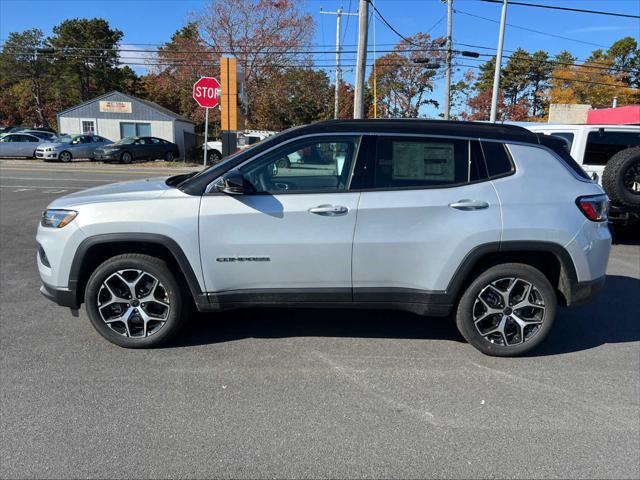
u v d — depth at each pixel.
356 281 3.96
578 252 3.93
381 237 3.87
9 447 2.86
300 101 39.38
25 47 46.00
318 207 3.83
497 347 4.09
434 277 3.94
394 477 2.67
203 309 4.03
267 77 36.41
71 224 3.90
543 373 3.87
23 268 6.53
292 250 3.88
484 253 3.88
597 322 4.98
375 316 5.05
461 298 4.05
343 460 2.80
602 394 3.56
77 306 4.09
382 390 3.58
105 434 3.00
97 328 4.11
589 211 3.97
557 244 3.88
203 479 2.63
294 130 3.99
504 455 2.86
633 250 8.36
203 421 3.16
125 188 4.23
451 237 3.85
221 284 3.96
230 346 4.28
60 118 33.19
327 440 2.98
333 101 46.88
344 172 3.92
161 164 28.09
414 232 3.87
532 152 3.99
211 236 3.86
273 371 3.84
